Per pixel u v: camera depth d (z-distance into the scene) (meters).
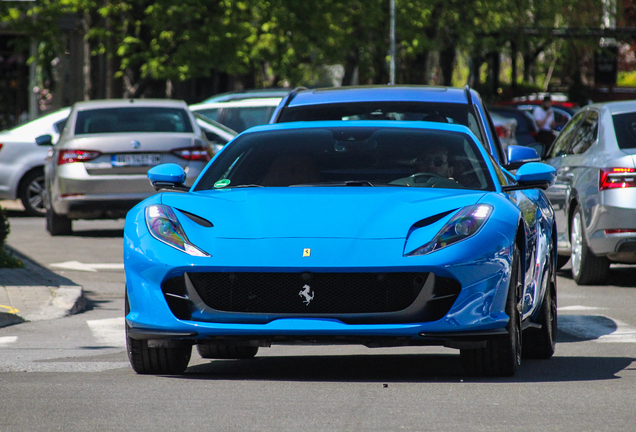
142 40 85.94
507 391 17.12
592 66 173.25
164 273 18.06
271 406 15.77
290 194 19.20
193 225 18.47
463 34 122.19
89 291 34.34
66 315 29.25
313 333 17.48
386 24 115.12
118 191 47.44
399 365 20.80
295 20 95.69
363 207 18.47
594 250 34.47
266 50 100.50
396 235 17.84
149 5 84.19
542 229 21.95
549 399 16.38
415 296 17.53
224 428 14.25
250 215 18.48
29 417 15.05
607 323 27.25
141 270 18.34
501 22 133.50
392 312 17.52
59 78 110.75
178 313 18.14
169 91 113.44
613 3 149.12
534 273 20.78
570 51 165.88
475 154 21.23
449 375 19.27
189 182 47.47
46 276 34.84
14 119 110.31
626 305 30.72
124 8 83.94
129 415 15.16
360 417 14.94
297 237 17.84
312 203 18.69
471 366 18.66
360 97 28.97
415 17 112.31
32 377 19.12
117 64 86.31
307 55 109.62
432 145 21.47
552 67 187.12
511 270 18.25
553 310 22.89
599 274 35.22
